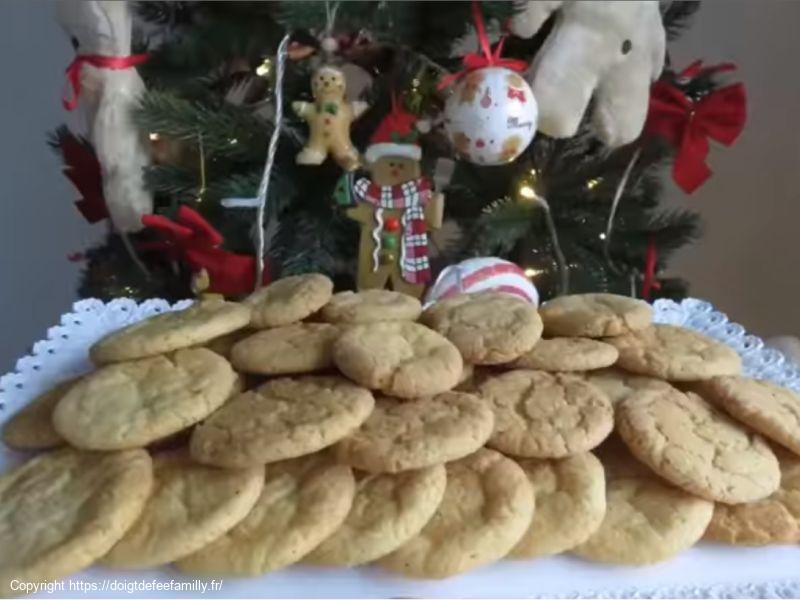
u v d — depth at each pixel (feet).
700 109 1.82
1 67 2.44
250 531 1.17
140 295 1.99
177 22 1.89
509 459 1.26
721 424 1.32
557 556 1.20
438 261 1.98
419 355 1.32
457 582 1.17
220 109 1.80
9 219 2.60
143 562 1.13
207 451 1.20
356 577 1.17
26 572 1.09
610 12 1.54
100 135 1.71
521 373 1.37
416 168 1.76
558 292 1.99
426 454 1.18
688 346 1.46
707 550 1.23
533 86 1.58
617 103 1.61
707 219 2.71
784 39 2.54
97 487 1.20
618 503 1.25
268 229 1.98
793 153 2.64
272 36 1.76
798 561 1.21
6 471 1.30
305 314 1.44
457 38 1.78
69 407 1.29
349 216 1.79
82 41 1.67
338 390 1.28
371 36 1.74
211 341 1.45
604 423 1.27
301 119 1.77
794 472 1.30
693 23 2.36
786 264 2.75
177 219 1.84
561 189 1.98
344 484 1.20
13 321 2.69
